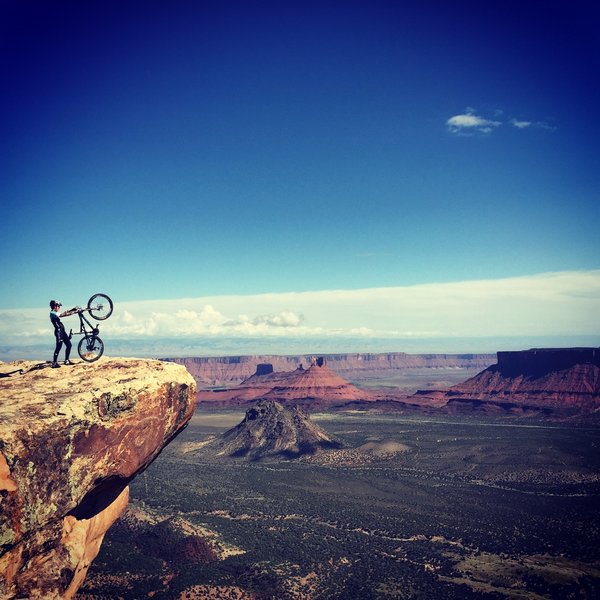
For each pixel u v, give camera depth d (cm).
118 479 2916
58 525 2595
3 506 2209
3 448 2241
